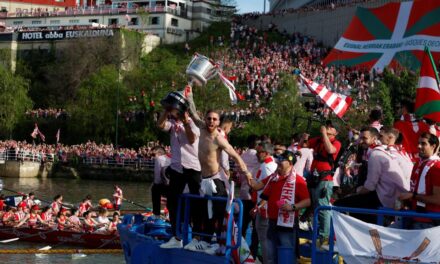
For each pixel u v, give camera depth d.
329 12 86.75
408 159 10.77
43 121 75.56
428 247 9.02
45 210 28.91
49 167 63.72
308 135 13.49
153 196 13.92
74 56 84.19
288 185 10.85
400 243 9.17
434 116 12.49
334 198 14.31
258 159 12.33
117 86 70.62
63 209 28.28
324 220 12.07
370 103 54.91
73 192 51.22
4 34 94.31
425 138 9.62
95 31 89.00
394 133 10.64
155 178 13.86
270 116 58.94
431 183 9.48
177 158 11.86
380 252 9.25
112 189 54.09
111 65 79.25
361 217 11.09
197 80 11.80
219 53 80.31
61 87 83.69
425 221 9.57
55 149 65.50
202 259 11.10
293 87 60.16
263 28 96.31
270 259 10.94
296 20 92.56
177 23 101.75
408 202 10.25
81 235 27.14
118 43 85.88
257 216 11.13
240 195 12.88
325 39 87.12
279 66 71.50
